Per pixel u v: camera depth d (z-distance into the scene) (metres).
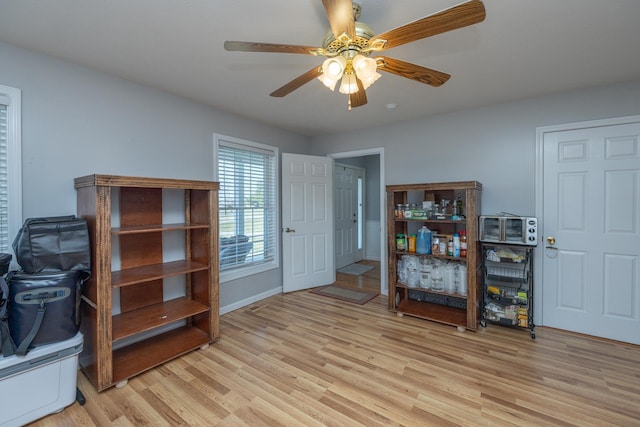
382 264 3.99
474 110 3.25
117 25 1.75
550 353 2.42
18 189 1.96
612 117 2.61
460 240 3.03
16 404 1.63
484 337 2.72
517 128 3.02
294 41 1.93
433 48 2.01
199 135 3.06
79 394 1.88
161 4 1.56
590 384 2.00
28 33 1.82
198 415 1.75
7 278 1.77
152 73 2.39
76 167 2.23
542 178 2.92
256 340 2.68
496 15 1.65
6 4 1.53
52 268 1.82
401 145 3.77
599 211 2.69
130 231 2.11
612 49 2.02
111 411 1.79
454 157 3.38
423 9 1.61
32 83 2.03
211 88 2.69
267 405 1.83
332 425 1.66
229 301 3.39
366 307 3.52
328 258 4.45
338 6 1.20
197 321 2.84
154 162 2.70
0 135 1.92
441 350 2.48
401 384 2.02
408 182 3.72
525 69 2.32
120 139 2.48
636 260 2.56
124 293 2.54
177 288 2.91
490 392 1.93
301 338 2.72
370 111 3.34
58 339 1.78
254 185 3.74
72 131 2.21
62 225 1.86
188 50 2.04
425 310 3.27
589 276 2.74
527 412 1.74
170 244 2.84
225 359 2.37
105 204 1.96
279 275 4.07
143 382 2.07
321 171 4.34
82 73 2.26
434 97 2.92
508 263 3.00
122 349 2.43
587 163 2.73
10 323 1.67
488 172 3.18
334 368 2.22
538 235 2.94
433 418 1.70
